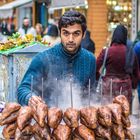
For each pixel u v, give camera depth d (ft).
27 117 10.80
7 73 17.93
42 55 13.74
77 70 13.76
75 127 10.78
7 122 11.08
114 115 10.83
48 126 10.85
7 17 86.02
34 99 11.12
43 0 81.35
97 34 64.44
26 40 19.61
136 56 26.61
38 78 13.58
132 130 12.37
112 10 64.44
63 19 13.03
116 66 24.84
